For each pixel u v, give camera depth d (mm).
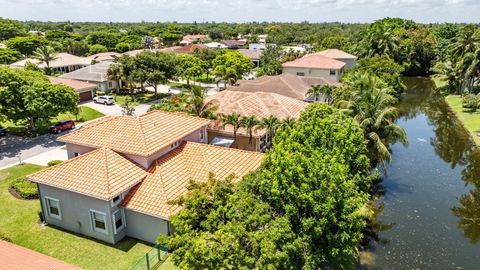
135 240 22109
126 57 66062
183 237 14844
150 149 23688
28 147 38625
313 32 180625
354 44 104375
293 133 23203
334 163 17984
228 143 33469
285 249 14500
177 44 157375
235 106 37281
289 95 46344
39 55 78125
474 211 27281
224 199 17234
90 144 25016
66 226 23078
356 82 42344
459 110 56250
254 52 107438
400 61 91000
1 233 22141
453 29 110250
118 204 21438
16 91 38188
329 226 16172
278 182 16562
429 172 34344
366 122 29547
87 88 61406
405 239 23672
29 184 28453
